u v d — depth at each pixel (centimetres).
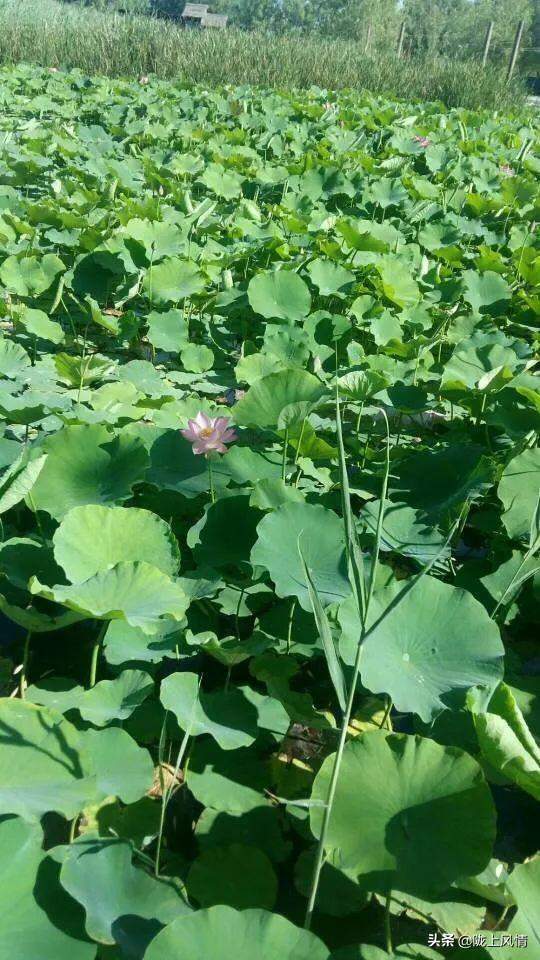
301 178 791
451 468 303
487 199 807
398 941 173
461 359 371
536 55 2969
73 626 260
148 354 479
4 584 258
